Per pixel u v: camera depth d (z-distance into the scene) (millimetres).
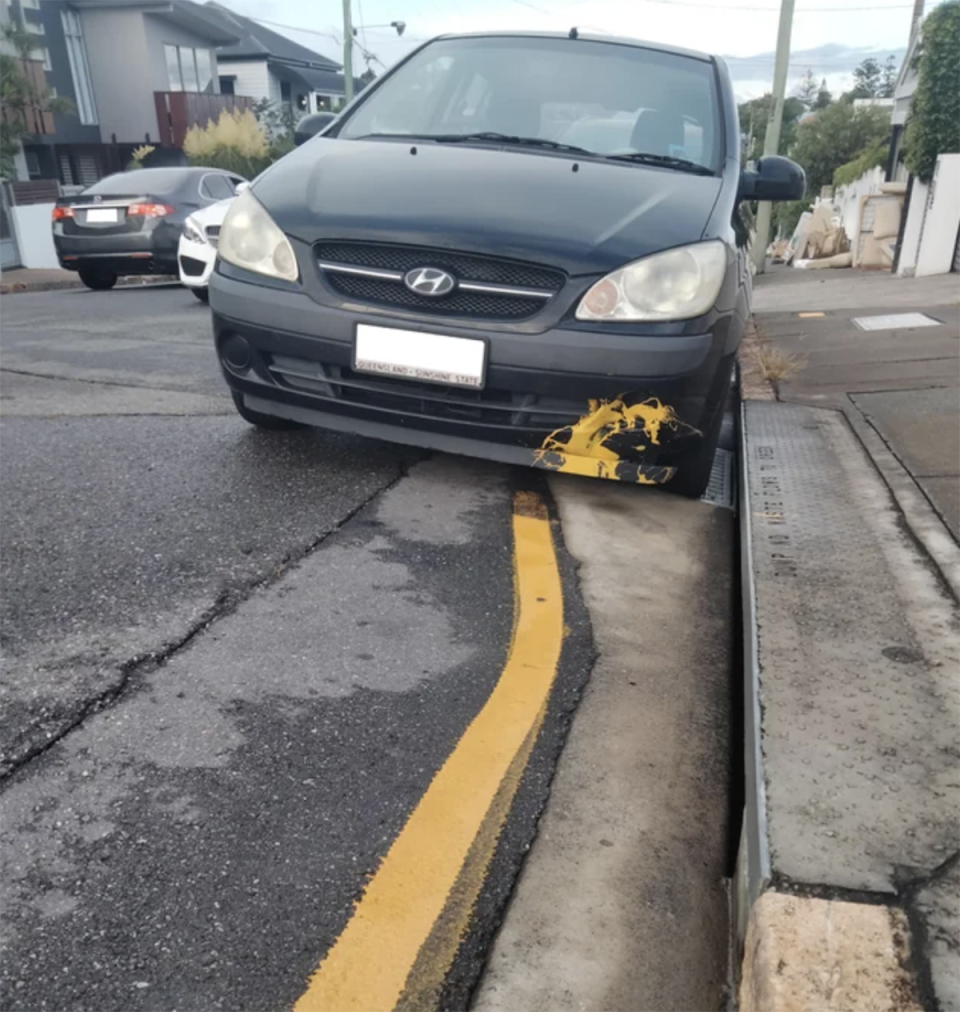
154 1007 1465
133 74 28625
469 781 2035
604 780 2090
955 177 12867
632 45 4652
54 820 1823
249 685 2303
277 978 1533
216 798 1915
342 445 4109
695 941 1692
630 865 1849
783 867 1572
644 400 3188
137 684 2268
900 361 5941
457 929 1661
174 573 2834
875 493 3443
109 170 29312
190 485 3551
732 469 4285
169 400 4773
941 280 12148
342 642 2535
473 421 3326
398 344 3258
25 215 18844
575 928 1687
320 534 3191
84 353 6098
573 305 3162
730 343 3412
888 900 1512
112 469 3678
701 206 3545
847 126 38406
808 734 1951
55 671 2289
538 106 4316
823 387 5277
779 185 4160
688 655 2656
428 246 3238
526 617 2771
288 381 3553
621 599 2951
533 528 3428
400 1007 1506
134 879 1702
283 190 3619
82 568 2822
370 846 1827
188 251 9094
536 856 1848
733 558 3334
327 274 3381
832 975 1374
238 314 3492
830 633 2381
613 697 2408
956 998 1349
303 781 1986
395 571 2979
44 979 1497
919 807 1733
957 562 2830
